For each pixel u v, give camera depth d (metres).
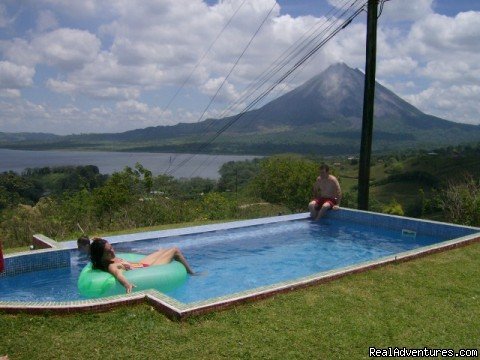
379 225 10.16
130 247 8.11
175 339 3.62
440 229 9.03
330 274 5.18
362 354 3.48
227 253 8.03
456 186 12.05
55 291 5.83
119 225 11.84
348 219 10.78
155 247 8.20
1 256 3.39
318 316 4.14
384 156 118.69
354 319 4.09
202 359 3.33
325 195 11.18
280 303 4.41
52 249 6.76
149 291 4.47
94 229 11.36
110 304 4.14
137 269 5.80
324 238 9.23
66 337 3.63
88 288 5.50
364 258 7.80
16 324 3.84
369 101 10.89
